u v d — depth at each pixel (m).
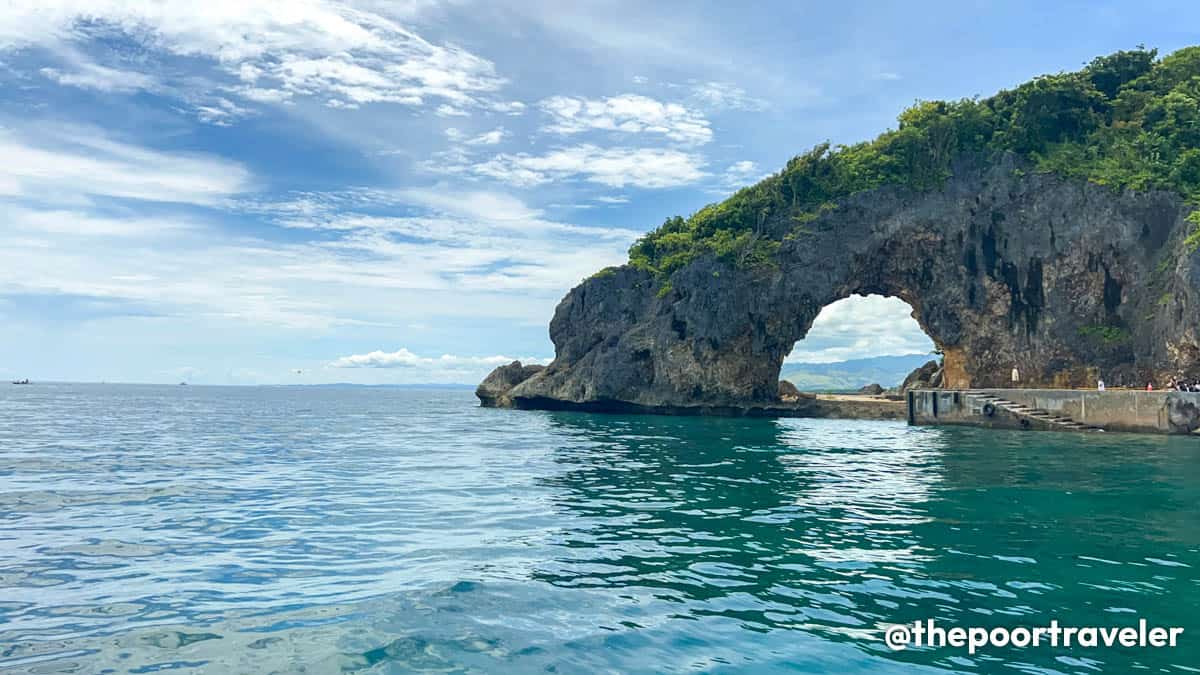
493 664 5.41
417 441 27.73
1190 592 7.34
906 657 5.62
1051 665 5.46
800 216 53.94
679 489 14.66
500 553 8.98
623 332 57.81
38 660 5.44
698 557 8.79
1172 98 46.94
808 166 55.28
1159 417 31.03
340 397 149.88
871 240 52.16
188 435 31.11
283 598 7.05
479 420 45.84
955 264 51.06
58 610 6.70
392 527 10.61
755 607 6.84
